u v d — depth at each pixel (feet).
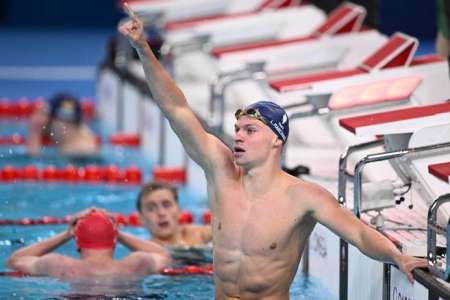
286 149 87.04
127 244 72.79
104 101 154.92
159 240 79.82
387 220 62.75
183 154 111.04
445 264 51.34
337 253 65.36
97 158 121.80
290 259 55.62
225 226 55.67
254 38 116.06
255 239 54.90
